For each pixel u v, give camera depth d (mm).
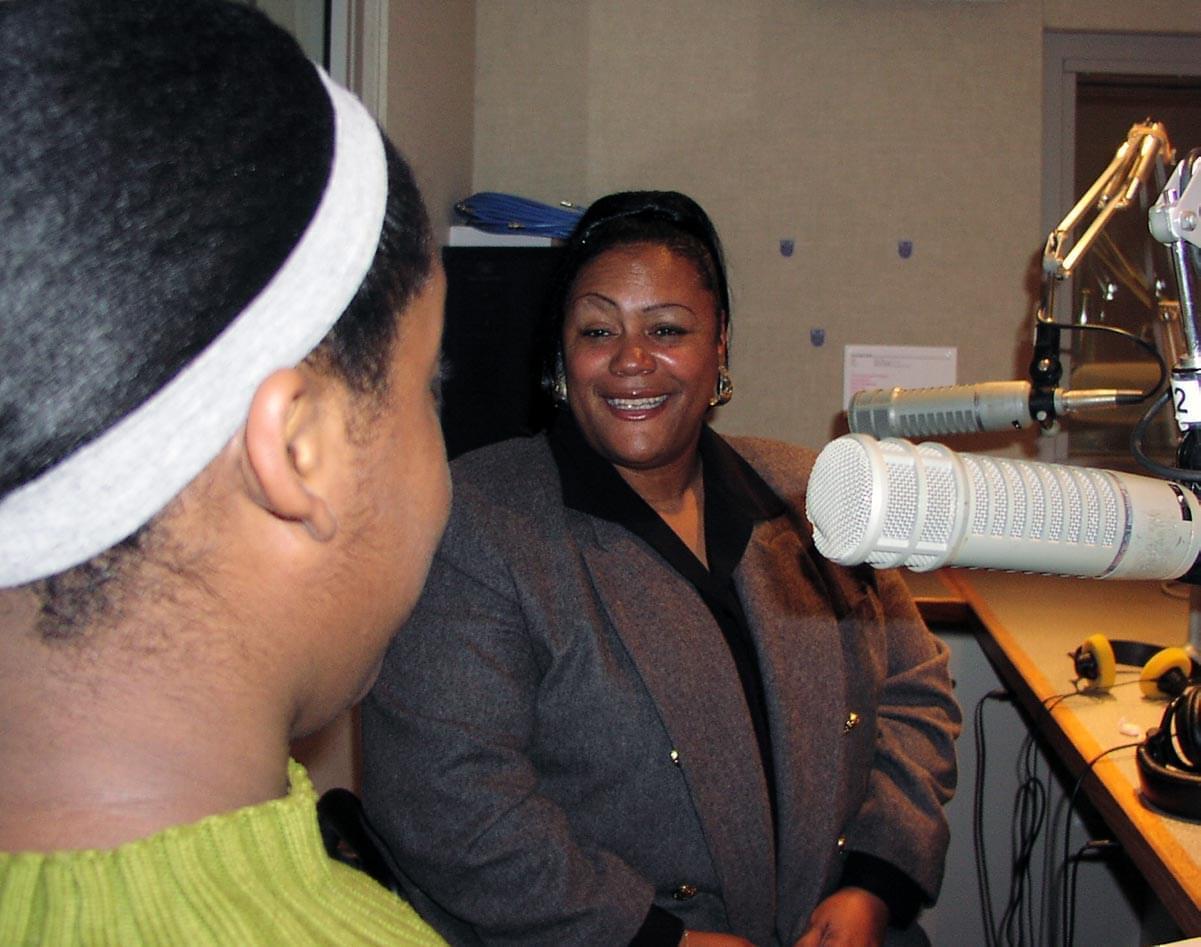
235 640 343
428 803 1120
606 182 2746
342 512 365
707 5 2707
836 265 2730
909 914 1252
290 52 356
